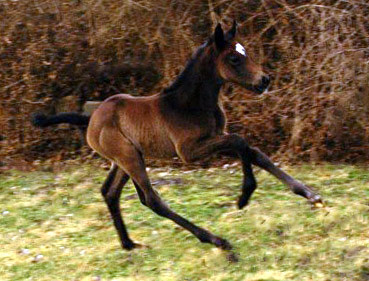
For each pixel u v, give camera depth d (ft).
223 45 25.93
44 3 42.73
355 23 38.86
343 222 28.86
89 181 37.11
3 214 33.22
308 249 26.86
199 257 27.25
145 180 27.02
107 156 27.53
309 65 38.01
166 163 39.52
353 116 37.47
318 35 38.99
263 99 39.17
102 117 27.32
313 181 34.37
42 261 28.12
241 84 26.03
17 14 42.78
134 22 42.01
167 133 26.63
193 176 36.88
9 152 42.39
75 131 42.19
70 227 31.32
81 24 43.06
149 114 26.81
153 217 31.42
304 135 38.11
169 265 26.84
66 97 43.65
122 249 28.58
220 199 32.94
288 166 37.24
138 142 27.02
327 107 37.78
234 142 25.67
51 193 35.70
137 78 43.11
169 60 41.68
